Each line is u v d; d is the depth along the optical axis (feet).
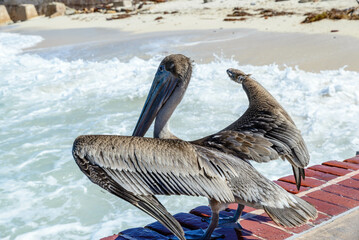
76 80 38.52
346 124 24.45
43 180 20.20
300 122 25.29
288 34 58.75
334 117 25.55
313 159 20.39
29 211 17.46
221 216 11.43
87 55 55.77
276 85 32.63
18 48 66.44
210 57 47.78
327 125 24.45
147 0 118.01
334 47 47.29
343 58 41.78
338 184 13.17
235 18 78.07
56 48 63.62
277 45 51.37
